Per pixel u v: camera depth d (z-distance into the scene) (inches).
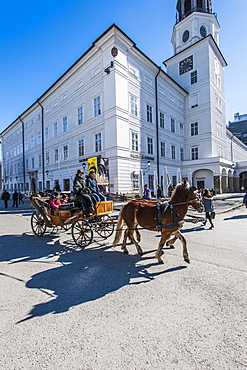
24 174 1533.0
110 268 179.3
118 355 85.2
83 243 257.9
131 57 885.8
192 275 161.6
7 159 1907.0
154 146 1010.7
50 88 1147.9
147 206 205.8
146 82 980.6
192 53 1289.4
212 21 1339.8
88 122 920.9
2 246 249.3
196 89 1274.6
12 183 1785.2
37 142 1364.4
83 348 89.7
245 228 336.8
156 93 1034.1
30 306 124.0
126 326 104.0
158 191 733.9
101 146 857.5
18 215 543.8
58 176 1135.6
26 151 1520.7
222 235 291.6
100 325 105.3
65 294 137.5
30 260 201.5
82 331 101.0
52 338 96.5
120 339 94.7
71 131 1031.6
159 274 164.7
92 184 286.7
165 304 122.8
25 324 107.2
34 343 93.5
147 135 965.8
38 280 158.6
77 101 990.4
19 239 283.0
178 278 156.9
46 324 106.9
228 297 129.4
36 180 1376.7
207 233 305.1
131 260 198.4
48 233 320.5
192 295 132.2
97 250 231.9
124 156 813.9
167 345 90.4
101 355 85.4
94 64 887.1
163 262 188.9
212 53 1266.0
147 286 145.5
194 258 199.6
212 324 104.5
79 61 951.0
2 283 154.5
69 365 80.7
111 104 801.6
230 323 105.0
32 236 301.1
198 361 81.7
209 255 207.8
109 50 808.3
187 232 315.0
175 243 255.3
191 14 1300.4
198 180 1257.4
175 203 192.2
